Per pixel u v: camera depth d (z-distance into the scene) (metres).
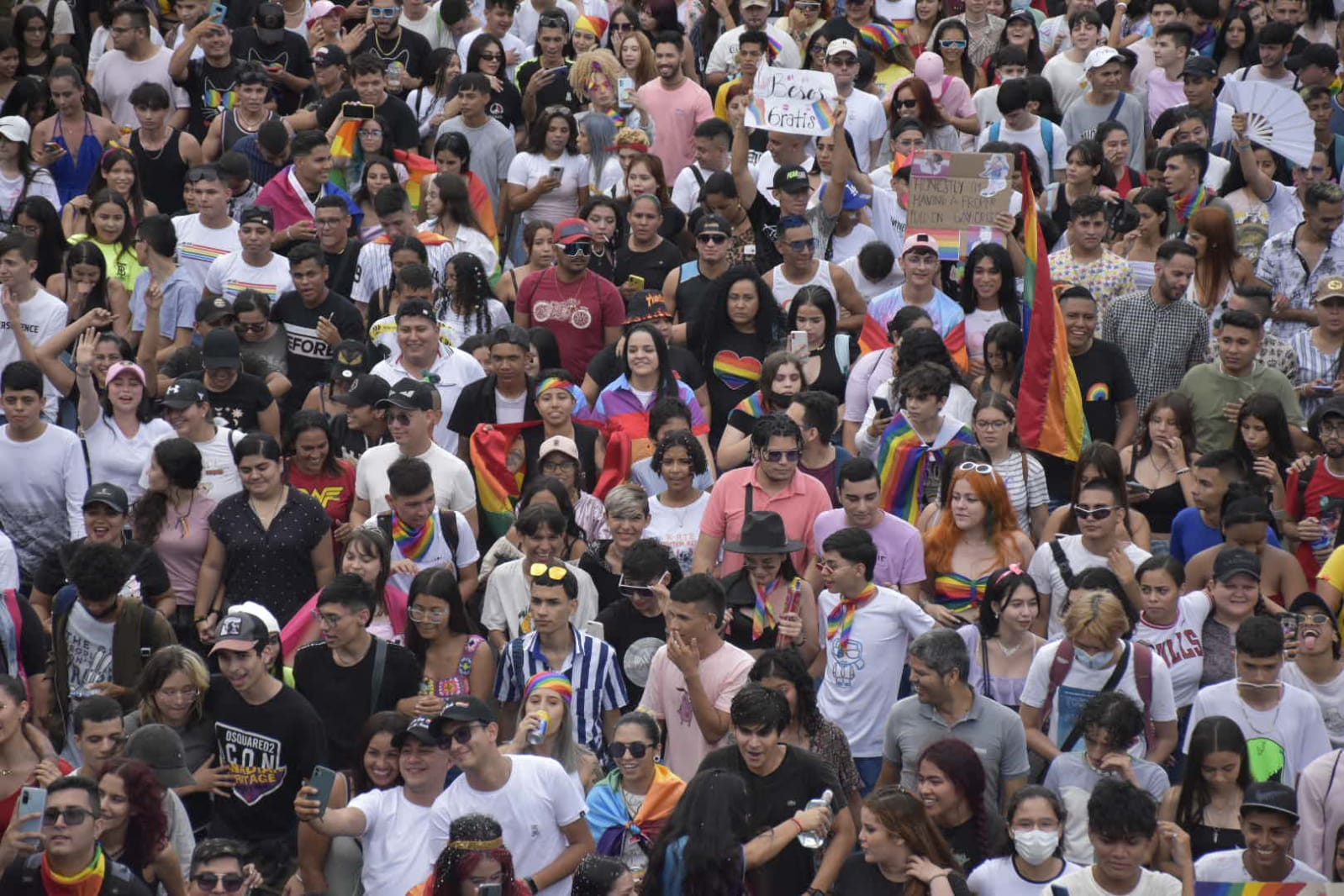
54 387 46.78
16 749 33.22
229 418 45.94
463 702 31.05
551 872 31.36
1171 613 37.22
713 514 40.88
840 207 54.59
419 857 31.70
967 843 31.61
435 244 53.66
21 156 58.03
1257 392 45.97
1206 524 41.75
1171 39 64.06
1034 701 35.38
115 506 39.12
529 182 58.47
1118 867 29.30
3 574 39.06
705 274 51.47
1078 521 39.47
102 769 31.89
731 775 30.52
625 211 55.94
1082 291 46.47
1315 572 41.88
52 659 37.84
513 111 64.25
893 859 30.36
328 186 56.34
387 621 38.91
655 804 32.72
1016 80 59.22
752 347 48.44
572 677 36.28
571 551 41.38
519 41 67.69
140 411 44.59
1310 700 35.09
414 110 63.53
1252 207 57.12
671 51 61.44
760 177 56.84
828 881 31.39
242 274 51.12
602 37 68.75
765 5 63.59
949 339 48.38
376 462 42.88
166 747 32.84
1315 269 52.91
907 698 34.31
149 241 51.31
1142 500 43.75
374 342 49.69
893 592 37.06
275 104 62.41
